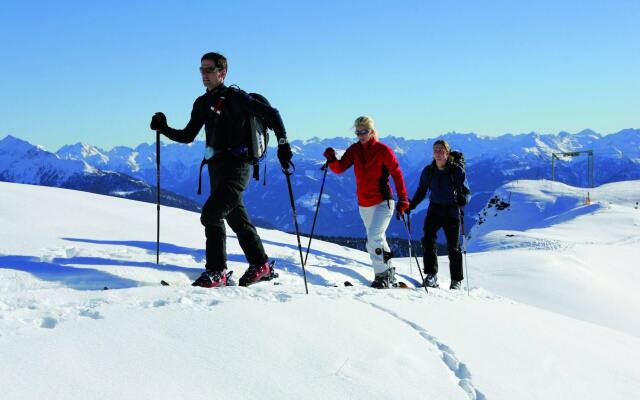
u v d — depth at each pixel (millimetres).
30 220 8578
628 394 4289
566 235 44438
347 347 3875
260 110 5570
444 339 4559
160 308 4102
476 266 15562
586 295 13328
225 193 5648
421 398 3395
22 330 3441
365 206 7680
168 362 3176
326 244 12367
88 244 7367
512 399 3697
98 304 4281
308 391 3146
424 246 9367
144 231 9156
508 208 126188
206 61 5648
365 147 7609
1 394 2523
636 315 12406
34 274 5398
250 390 3031
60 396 2607
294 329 4004
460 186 9148
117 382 2840
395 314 5031
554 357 4723
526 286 13570
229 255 7949
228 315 4051
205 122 5816
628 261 19859
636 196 112375
